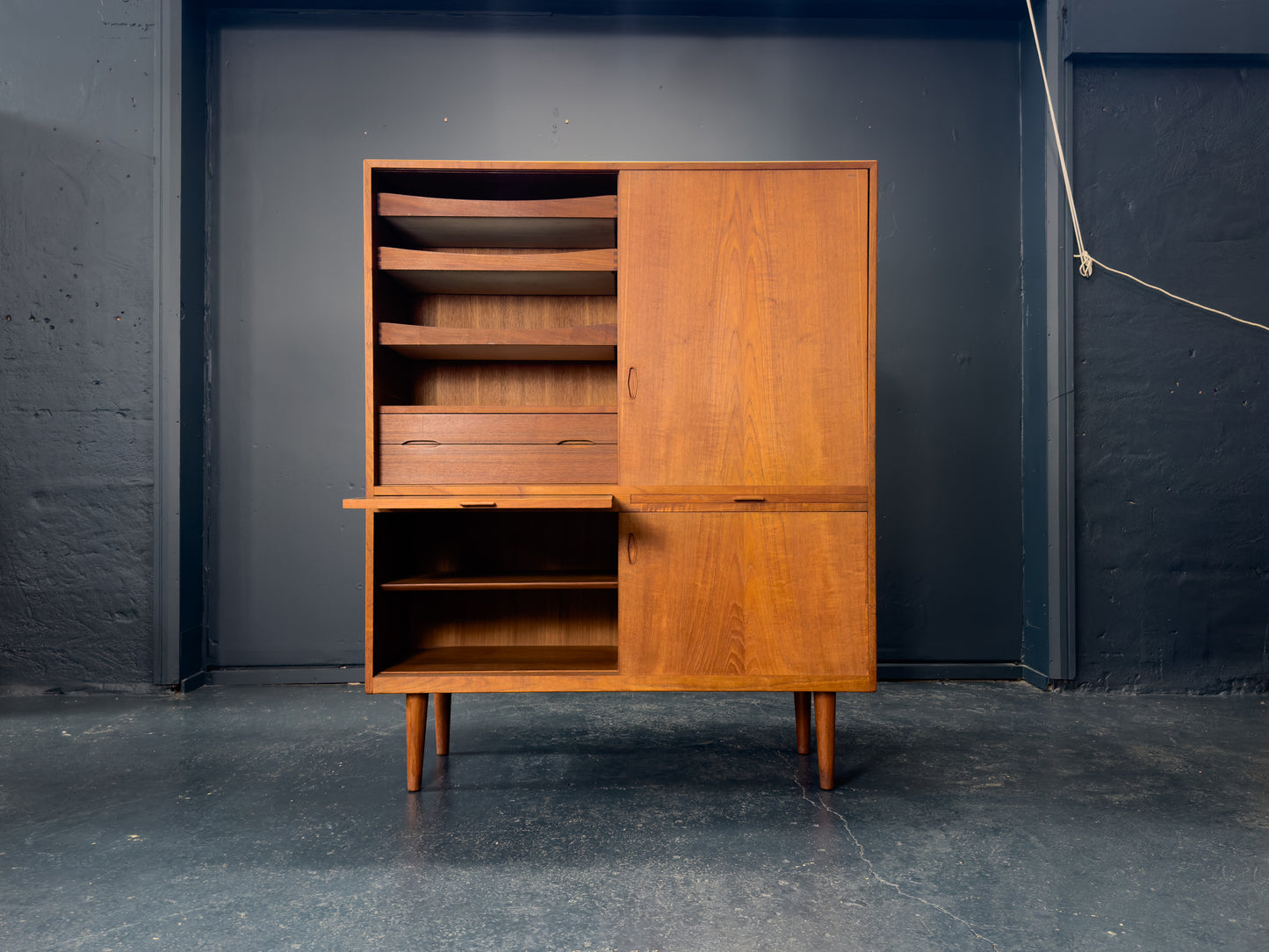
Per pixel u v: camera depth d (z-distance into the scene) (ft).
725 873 5.08
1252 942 4.31
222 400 9.85
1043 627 9.57
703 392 6.55
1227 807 6.13
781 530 6.56
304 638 9.86
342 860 5.25
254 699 9.14
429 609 7.77
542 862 5.23
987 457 10.03
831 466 6.56
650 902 4.72
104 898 4.74
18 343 9.41
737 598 6.53
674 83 10.03
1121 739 7.77
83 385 9.41
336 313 9.91
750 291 6.56
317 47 9.92
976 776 6.79
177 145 9.36
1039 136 9.71
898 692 9.46
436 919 4.53
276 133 9.89
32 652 9.36
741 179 6.57
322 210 9.91
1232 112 9.63
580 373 8.03
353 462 9.89
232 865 5.17
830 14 10.05
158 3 9.37
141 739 7.71
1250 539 9.50
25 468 9.39
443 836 5.62
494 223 6.93
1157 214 9.59
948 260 10.05
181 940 4.30
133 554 9.40
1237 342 9.55
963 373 10.03
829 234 6.56
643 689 6.52
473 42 9.98
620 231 6.57
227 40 9.91
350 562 9.88
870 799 6.30
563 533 7.96
